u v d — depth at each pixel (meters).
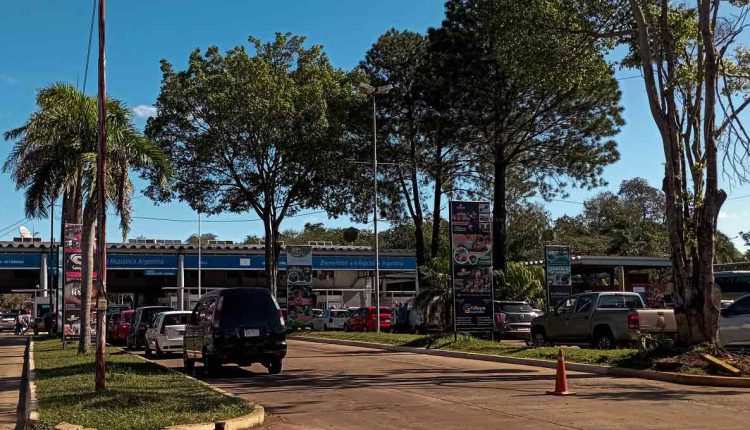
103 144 12.64
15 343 37.12
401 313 37.03
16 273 57.25
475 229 24.11
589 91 31.14
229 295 17.25
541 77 19.94
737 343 17.25
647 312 18.59
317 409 11.72
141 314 28.56
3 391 15.80
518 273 33.66
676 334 16.83
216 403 11.41
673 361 15.08
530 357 19.02
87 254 23.31
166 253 50.97
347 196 39.28
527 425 9.83
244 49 35.41
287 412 11.48
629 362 16.03
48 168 22.30
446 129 34.53
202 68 35.72
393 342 26.95
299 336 35.56
